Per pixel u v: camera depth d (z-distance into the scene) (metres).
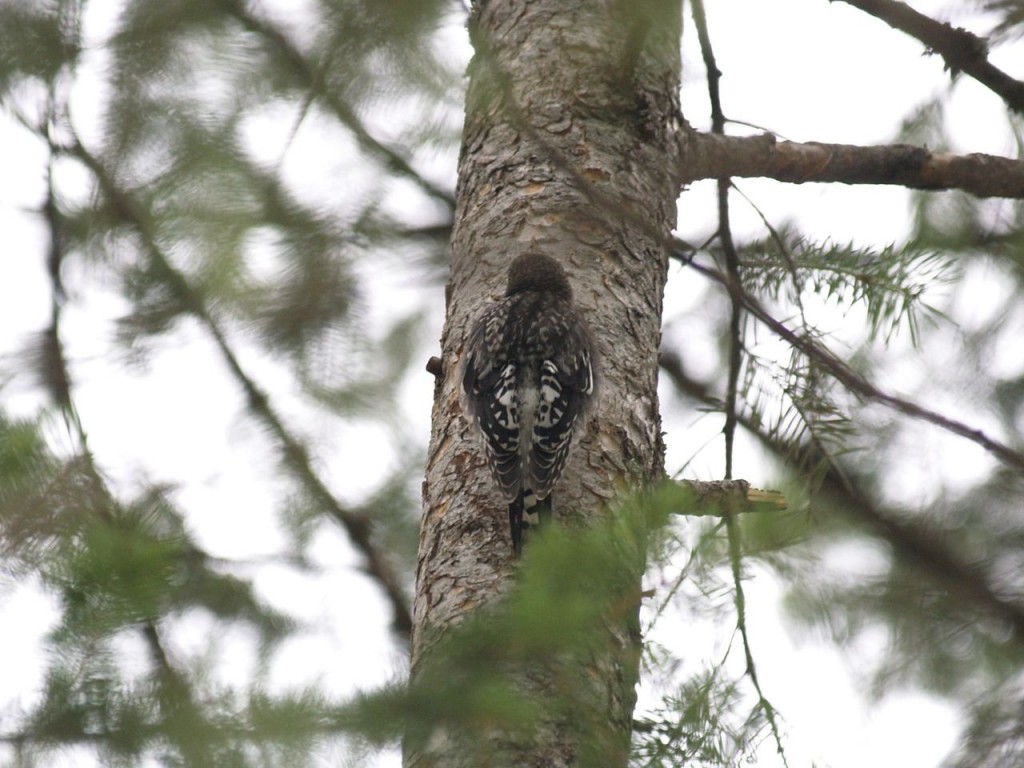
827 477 10.80
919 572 7.35
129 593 5.16
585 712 7.04
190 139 8.51
